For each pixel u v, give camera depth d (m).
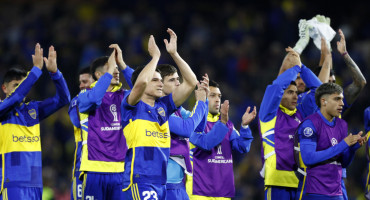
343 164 25.84
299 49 29.34
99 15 74.69
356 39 69.12
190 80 23.20
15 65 67.88
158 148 22.47
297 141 26.00
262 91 61.19
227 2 76.25
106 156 26.41
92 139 26.42
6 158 25.47
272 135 27.27
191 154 28.03
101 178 26.34
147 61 67.75
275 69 62.75
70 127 57.94
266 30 70.44
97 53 67.12
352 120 56.47
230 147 28.53
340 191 25.52
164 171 22.56
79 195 27.33
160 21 72.06
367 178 28.12
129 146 22.53
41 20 73.62
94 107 25.77
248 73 65.25
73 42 69.06
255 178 49.59
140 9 74.31
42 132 55.47
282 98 27.72
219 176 27.88
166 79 24.70
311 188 25.23
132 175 22.09
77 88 64.69
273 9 71.50
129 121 22.48
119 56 27.53
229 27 72.25
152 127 22.48
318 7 72.12
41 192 26.19
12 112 25.73
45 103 26.83
